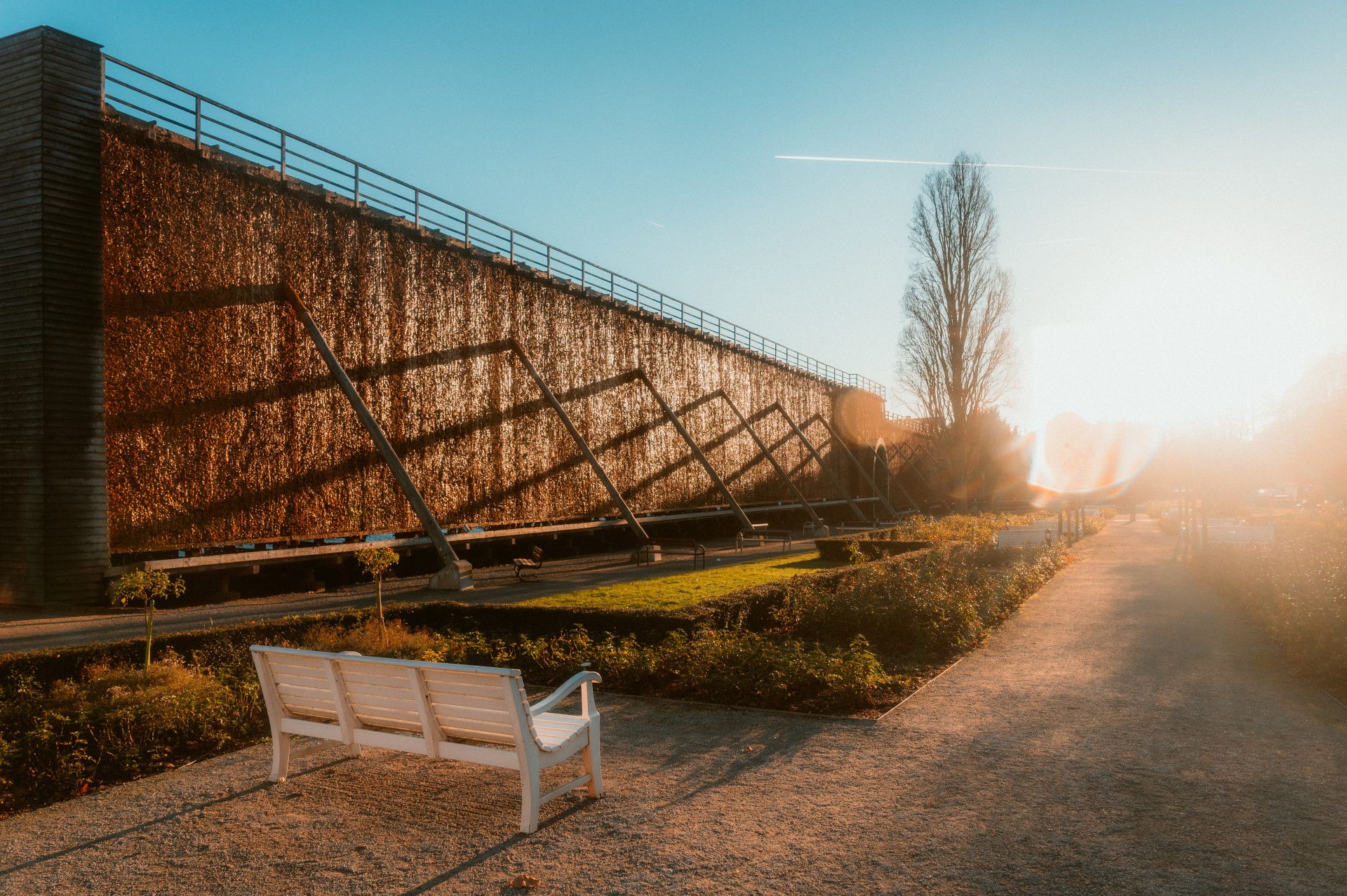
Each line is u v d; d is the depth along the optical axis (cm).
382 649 916
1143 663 938
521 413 2805
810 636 1117
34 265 1484
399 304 2322
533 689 847
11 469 1488
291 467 1953
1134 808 489
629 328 3550
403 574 2230
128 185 1628
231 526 1800
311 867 423
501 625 1095
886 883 392
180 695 676
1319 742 621
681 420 3966
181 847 452
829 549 2411
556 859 427
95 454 1529
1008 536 2455
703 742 641
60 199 1505
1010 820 470
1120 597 1566
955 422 4403
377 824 480
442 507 2436
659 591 1599
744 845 441
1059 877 397
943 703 754
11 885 408
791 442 5269
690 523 4009
